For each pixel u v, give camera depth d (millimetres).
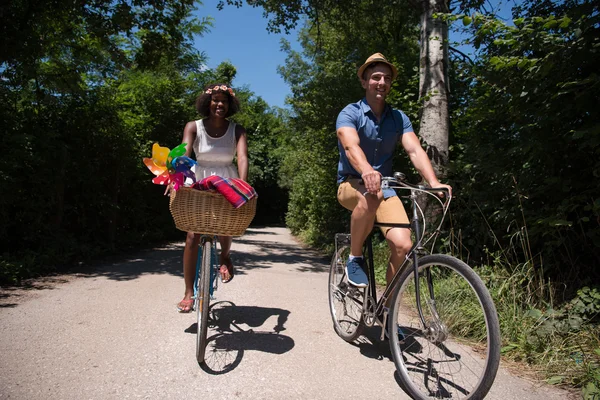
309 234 14797
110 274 6051
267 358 2963
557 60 3691
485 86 4688
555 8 4629
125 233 10461
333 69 12133
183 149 2883
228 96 3553
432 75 6750
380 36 14008
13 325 3516
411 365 2742
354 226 2953
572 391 2631
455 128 7293
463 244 5074
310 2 11414
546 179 3914
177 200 2875
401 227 2863
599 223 3561
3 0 6773
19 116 7066
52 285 5184
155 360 2846
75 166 8062
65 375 2592
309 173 15547
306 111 11516
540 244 4227
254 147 33531
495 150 4844
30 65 7449
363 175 2553
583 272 3891
